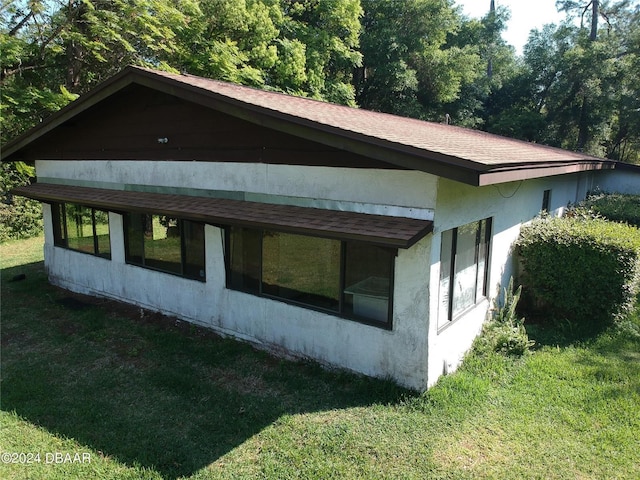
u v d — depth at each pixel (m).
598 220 9.09
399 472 4.11
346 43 26.30
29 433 4.82
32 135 9.23
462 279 6.33
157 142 7.93
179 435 4.74
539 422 4.87
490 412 5.04
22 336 7.55
